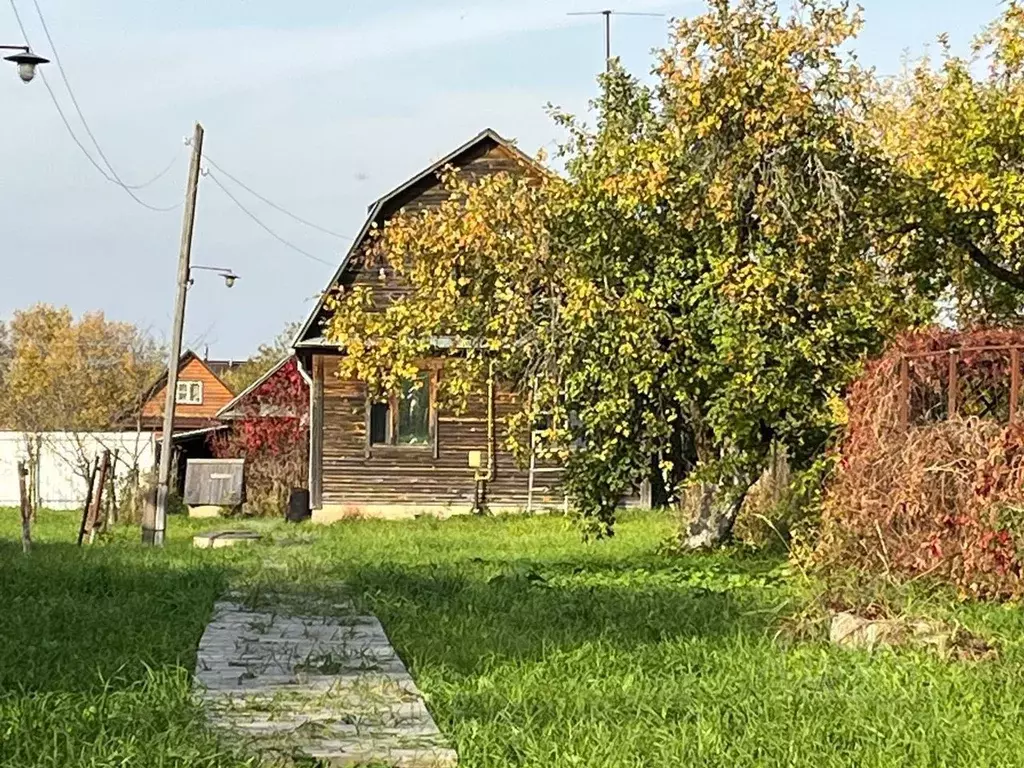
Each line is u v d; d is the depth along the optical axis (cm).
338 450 3488
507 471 3497
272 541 2625
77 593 1559
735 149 1977
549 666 1091
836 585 1320
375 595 1553
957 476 1456
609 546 2409
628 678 1029
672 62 1980
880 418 1570
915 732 846
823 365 1966
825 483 1884
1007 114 2017
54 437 4125
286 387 3825
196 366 6912
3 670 1011
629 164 1950
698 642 1198
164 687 961
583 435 2036
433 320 2062
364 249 3189
